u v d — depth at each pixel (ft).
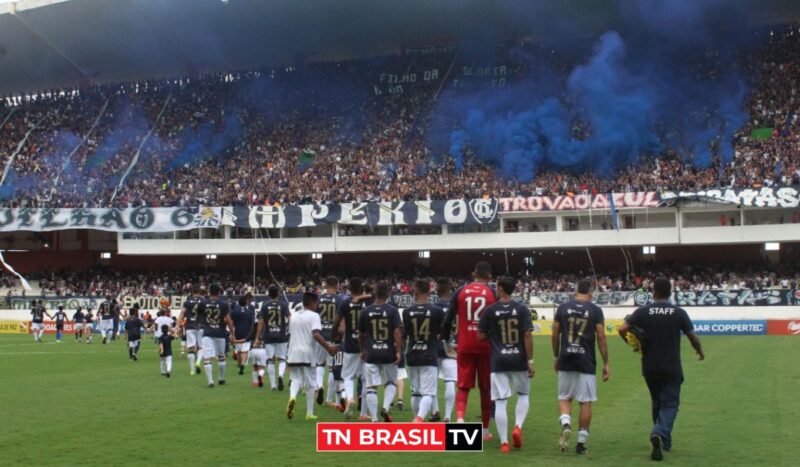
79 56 211.61
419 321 38.88
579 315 34.63
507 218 164.96
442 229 165.17
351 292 43.86
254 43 207.62
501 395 35.19
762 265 153.17
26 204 178.19
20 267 192.95
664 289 34.73
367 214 165.17
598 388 58.39
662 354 34.01
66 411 47.52
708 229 151.33
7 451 35.35
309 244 171.01
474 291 37.19
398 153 183.42
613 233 155.94
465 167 175.22
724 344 105.40
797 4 182.29
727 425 41.34
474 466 32.07
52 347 111.04
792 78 171.94
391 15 191.42
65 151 195.93
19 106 211.20
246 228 175.32
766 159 154.51
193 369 70.79
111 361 85.87
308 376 44.16
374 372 40.19
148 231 171.83
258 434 39.58
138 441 37.70
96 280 176.35
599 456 33.96
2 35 195.42
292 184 178.60
